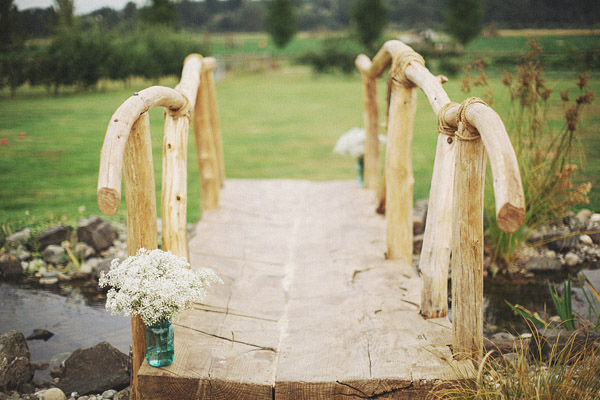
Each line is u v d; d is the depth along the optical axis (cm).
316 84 2688
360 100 1983
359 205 625
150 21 3222
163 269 274
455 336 286
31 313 443
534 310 437
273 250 490
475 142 260
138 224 304
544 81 474
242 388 269
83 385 335
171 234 365
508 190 198
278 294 395
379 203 573
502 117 545
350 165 968
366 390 266
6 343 336
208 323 335
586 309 430
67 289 492
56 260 538
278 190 709
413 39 3672
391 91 441
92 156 997
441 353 289
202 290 284
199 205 710
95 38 2066
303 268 446
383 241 501
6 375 323
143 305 258
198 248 486
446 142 327
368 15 3475
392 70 434
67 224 604
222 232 536
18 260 523
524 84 483
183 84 421
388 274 419
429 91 356
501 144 214
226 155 1061
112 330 417
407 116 427
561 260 525
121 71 2175
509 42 3177
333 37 3681
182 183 372
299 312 361
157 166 939
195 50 2552
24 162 944
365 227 545
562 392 254
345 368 278
